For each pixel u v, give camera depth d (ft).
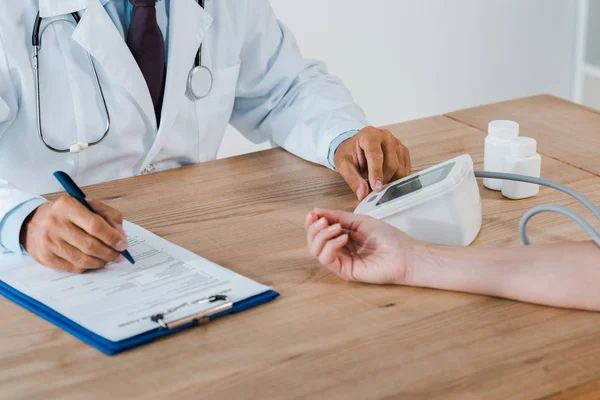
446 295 3.00
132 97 4.63
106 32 4.40
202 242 3.51
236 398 2.42
